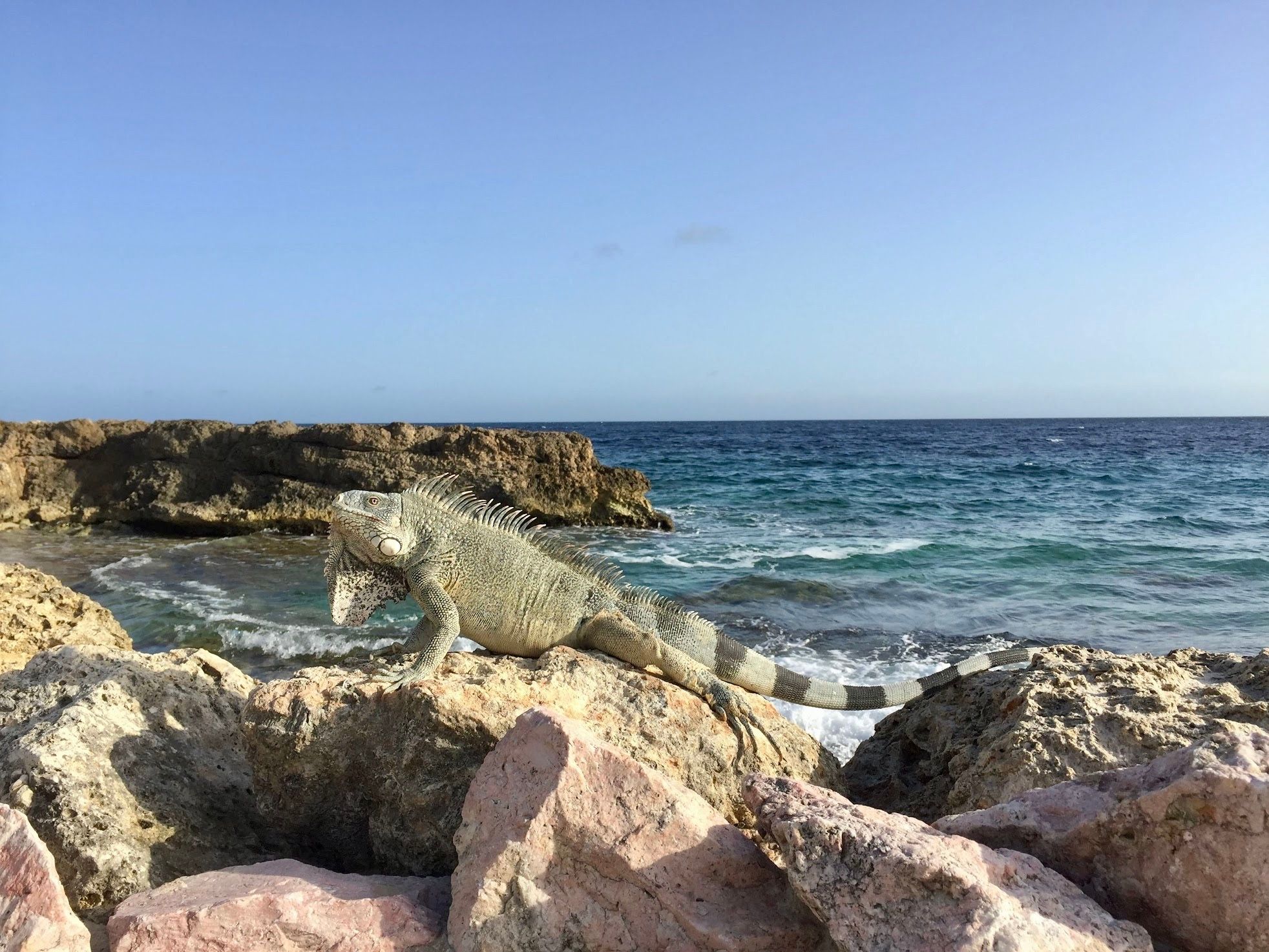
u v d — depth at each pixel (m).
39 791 0.96
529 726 0.89
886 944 0.72
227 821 1.07
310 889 0.84
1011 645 2.48
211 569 3.78
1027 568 3.64
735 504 6.41
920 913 0.72
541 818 0.83
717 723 1.08
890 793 1.20
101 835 0.95
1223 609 2.90
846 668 2.22
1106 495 6.68
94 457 5.56
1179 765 0.78
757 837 0.99
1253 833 0.72
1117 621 2.76
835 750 1.67
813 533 4.86
